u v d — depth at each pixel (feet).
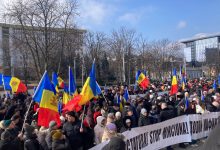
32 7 139.85
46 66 141.79
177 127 39.42
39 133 26.50
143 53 205.87
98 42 201.98
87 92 31.42
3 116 40.45
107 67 218.79
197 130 42.78
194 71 281.74
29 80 202.39
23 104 49.78
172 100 54.75
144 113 36.99
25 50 152.87
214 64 256.73
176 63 242.58
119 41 193.16
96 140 30.25
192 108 46.09
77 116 30.91
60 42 149.48
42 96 27.66
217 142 7.95
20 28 147.02
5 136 21.65
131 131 31.04
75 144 28.17
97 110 38.01
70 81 37.88
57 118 28.04
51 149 24.95
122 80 191.42
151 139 34.42
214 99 52.95
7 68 205.46
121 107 45.39
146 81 73.61
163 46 235.20
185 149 39.60
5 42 191.52
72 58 176.76
